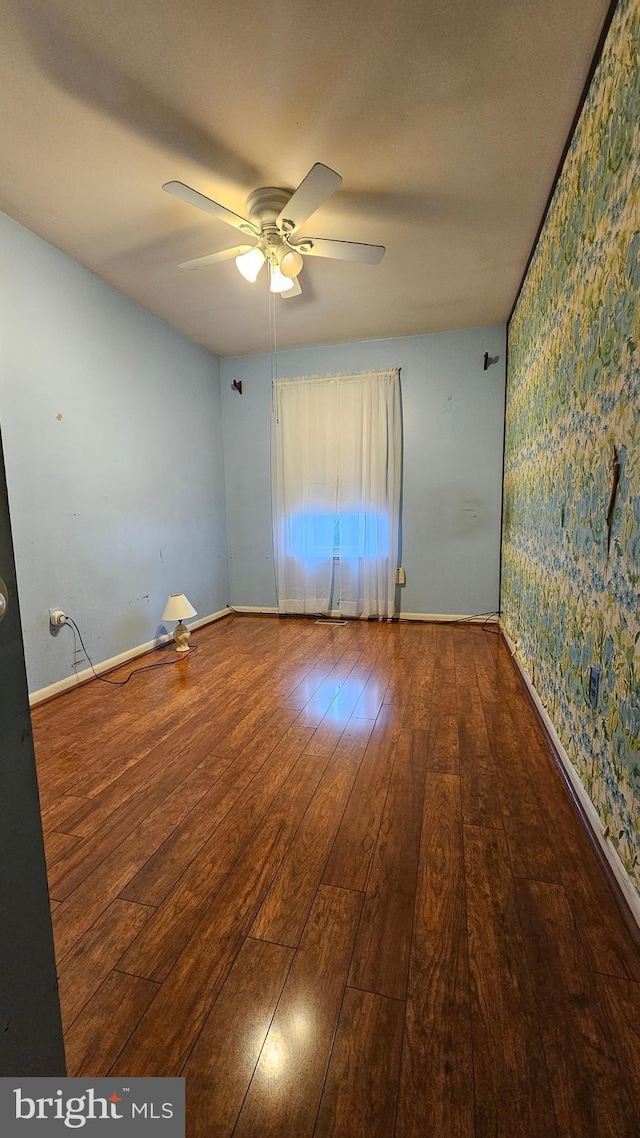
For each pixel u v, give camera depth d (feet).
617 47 4.16
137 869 4.43
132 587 10.64
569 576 5.82
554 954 3.49
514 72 4.93
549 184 6.64
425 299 10.48
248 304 10.66
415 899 4.03
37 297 7.98
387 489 13.35
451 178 6.55
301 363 13.83
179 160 6.19
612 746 4.29
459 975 3.35
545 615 7.13
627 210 3.97
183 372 12.56
